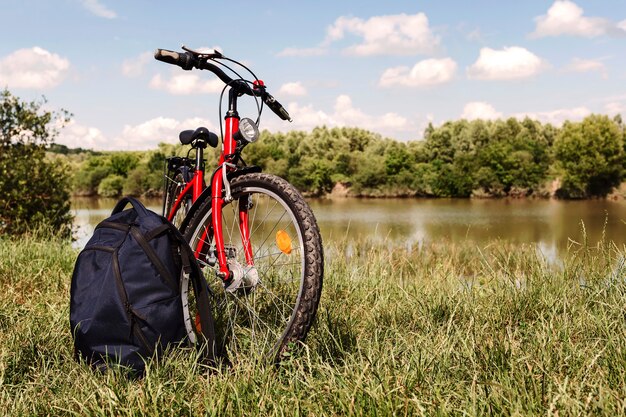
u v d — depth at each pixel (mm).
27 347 2383
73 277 2203
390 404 1655
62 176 8875
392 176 54125
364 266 4266
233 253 2387
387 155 58344
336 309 2955
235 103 2541
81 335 2086
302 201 2164
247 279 2316
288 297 2723
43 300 3311
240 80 2494
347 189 55094
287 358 2076
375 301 3334
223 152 2496
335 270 3971
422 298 3146
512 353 2029
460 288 3338
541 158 56469
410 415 1666
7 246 4754
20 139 8828
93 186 59750
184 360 2121
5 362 2186
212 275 3119
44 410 1864
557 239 17047
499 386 1665
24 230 8109
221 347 2359
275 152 61750
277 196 2219
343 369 2041
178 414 1776
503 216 28766
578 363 1970
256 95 2549
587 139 49875
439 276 3807
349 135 69250
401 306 3084
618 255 3133
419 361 1963
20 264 4121
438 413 1616
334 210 33875
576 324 2451
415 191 52812
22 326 2656
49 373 2154
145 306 2062
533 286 3021
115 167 60594
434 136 63062
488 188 50906
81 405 1769
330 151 63531
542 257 3512
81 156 78312
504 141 58688
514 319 2727
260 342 2281
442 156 61688
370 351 2170
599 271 3104
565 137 53000
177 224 3012
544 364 1927
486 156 52500
